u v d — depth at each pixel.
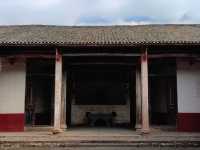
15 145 15.01
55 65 17.14
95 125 20.42
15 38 17.64
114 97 20.78
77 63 18.77
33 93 19.55
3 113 17.67
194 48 17.16
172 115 19.69
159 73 19.45
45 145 14.95
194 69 17.89
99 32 19.92
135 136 15.72
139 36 18.28
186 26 21.88
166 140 14.98
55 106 16.52
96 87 20.77
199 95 17.75
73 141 15.00
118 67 20.20
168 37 17.77
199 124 17.56
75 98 20.75
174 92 19.56
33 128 17.81
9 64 17.94
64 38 17.62
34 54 17.45
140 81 18.06
